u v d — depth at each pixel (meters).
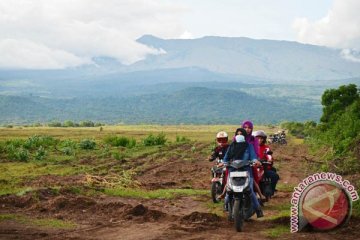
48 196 13.99
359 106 40.84
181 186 19.27
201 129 175.25
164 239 9.30
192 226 10.48
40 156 29.25
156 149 39.28
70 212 12.12
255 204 10.93
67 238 9.34
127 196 15.20
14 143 38.19
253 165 11.19
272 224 10.86
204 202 14.58
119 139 43.34
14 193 14.59
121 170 24.62
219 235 9.66
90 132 98.50
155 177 22.52
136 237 9.48
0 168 24.28
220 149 14.65
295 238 9.25
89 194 14.95
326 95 57.22
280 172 24.45
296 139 78.12
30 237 9.39
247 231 10.16
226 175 12.23
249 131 12.91
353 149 22.86
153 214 11.58
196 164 28.42
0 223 10.69
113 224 10.77
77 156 31.66
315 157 32.31
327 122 56.41
